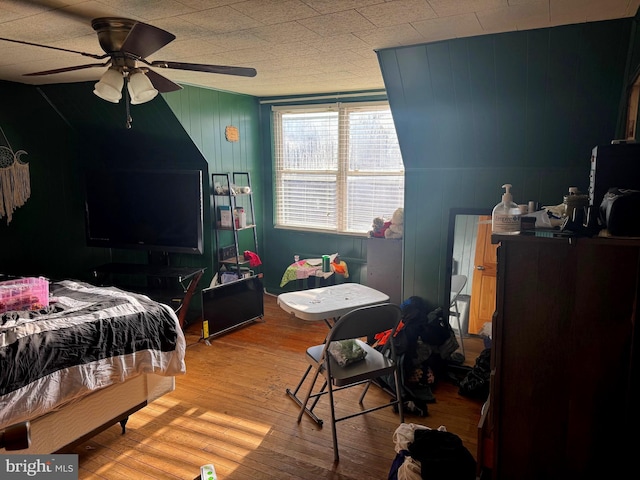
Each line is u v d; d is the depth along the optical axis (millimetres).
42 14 1912
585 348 1264
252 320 4164
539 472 1374
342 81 3625
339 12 1901
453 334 3117
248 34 2223
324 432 2496
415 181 3238
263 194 4875
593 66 2248
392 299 3652
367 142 4234
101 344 2223
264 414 2674
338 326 2197
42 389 1957
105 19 1952
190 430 2518
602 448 1294
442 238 3199
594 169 1463
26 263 4062
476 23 2076
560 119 2570
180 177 3785
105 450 2338
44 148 4117
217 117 4133
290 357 3451
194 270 3863
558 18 2010
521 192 2934
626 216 1192
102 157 4617
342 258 4516
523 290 1297
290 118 4590
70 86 3812
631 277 1193
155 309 2557
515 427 1374
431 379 2930
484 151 2934
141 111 3775
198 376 3145
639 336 1203
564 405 1312
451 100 2725
